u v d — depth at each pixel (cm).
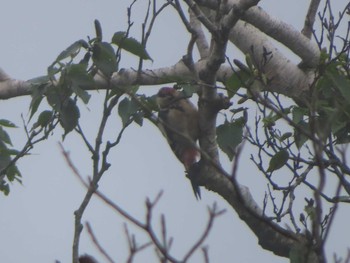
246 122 1127
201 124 1161
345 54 1145
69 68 1063
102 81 1290
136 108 1070
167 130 1204
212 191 1173
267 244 1147
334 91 1126
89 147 966
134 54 1062
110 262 672
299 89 1338
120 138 972
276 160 1103
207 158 740
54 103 1078
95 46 1062
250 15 1330
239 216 1153
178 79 1118
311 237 762
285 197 1062
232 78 1110
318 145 752
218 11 1062
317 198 684
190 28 1063
